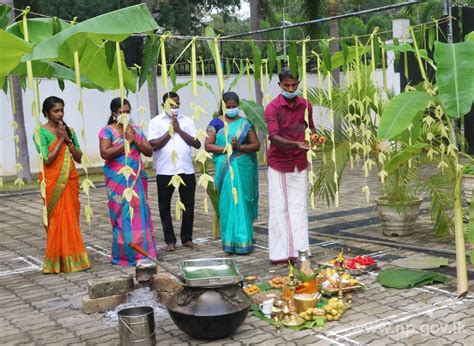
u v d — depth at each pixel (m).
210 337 3.98
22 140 13.43
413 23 16.19
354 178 12.44
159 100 15.50
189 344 3.99
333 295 4.63
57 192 5.89
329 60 4.62
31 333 4.34
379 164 6.75
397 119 4.25
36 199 11.79
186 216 6.79
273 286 4.99
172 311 3.94
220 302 3.89
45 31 4.47
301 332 4.11
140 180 6.10
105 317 4.60
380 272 5.32
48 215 5.96
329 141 6.66
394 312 4.39
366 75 6.40
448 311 4.38
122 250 6.13
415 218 6.80
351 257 6.04
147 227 6.18
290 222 5.80
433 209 6.46
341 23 21.41
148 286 4.97
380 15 26.17
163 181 6.54
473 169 4.67
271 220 5.87
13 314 4.78
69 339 4.19
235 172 6.30
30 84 3.51
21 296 5.27
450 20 5.59
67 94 14.71
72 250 5.97
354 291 4.88
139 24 3.37
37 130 3.64
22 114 13.26
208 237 7.41
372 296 4.77
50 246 5.95
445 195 6.36
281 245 5.84
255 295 4.70
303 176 5.81
